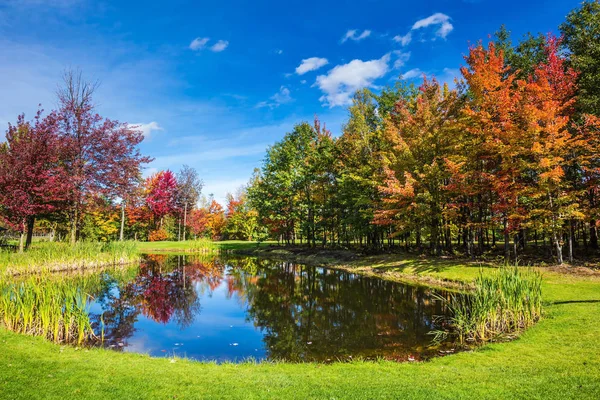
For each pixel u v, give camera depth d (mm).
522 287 10953
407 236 28109
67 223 33344
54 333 10055
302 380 6633
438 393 5695
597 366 6641
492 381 6262
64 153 25750
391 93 32031
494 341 9492
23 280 18969
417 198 22609
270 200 39688
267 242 52938
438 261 22906
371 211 27391
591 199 21719
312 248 36938
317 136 38625
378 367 7699
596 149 17609
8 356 7543
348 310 14828
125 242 32812
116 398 5531
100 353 8789
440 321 12539
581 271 16609
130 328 12383
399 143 23812
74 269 25031
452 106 22859
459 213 22422
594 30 19703
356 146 30219
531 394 5492
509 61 24578
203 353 9766
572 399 5219
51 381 6219
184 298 17625
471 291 16422
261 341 10852
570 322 9945
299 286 20844
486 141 19438
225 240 66312
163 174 61906
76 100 27016
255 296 18125
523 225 18594
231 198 66562
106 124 27703
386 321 12906
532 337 9133
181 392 5855
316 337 11164
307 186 36500
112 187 28281
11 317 10289
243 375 7000
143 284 21266
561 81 19031
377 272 23875
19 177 22750
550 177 17438
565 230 18750
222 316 14156
